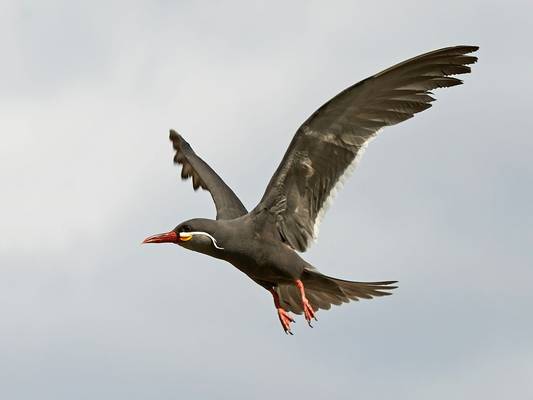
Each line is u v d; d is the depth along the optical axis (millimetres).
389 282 17328
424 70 16453
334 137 16922
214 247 17125
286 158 17016
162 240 17094
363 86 16406
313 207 17250
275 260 17188
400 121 16781
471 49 16188
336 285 17578
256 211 17250
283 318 17734
